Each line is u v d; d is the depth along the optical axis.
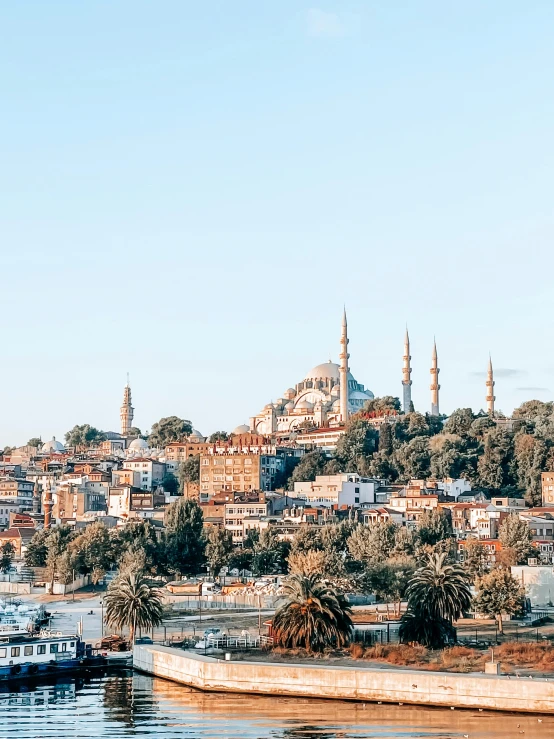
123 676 196.88
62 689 185.75
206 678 183.12
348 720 161.62
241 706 171.38
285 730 156.75
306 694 176.62
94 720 164.00
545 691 162.75
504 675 173.62
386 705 170.62
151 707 171.62
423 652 199.62
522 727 156.12
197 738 153.50
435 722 159.62
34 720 164.50
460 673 175.75
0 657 194.25
